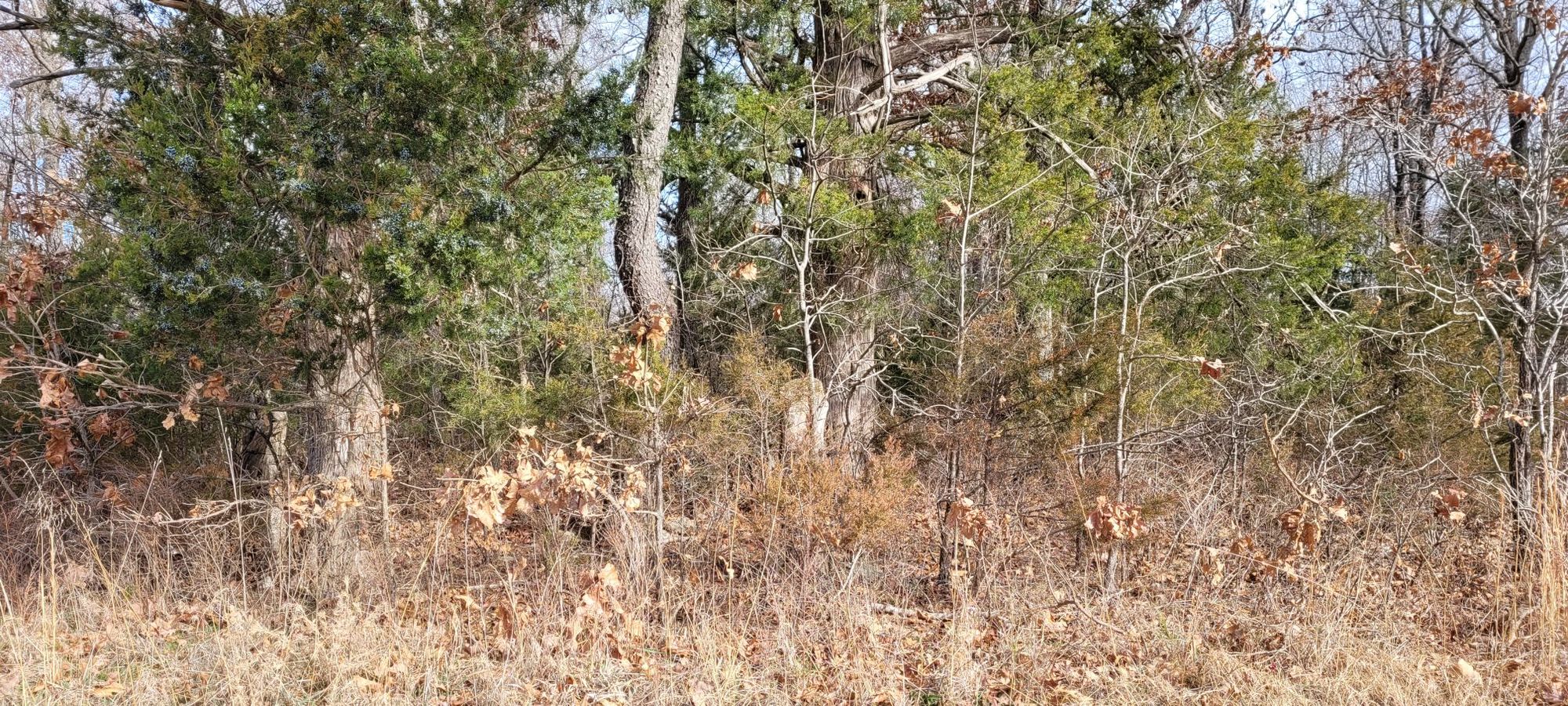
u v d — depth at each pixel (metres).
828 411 8.50
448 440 9.79
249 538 7.86
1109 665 5.78
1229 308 10.71
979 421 7.25
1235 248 10.44
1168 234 9.76
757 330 10.94
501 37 7.26
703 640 5.82
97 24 7.30
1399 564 7.46
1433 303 9.26
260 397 7.62
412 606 6.62
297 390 7.41
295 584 7.17
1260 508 7.95
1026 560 7.64
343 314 6.94
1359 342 9.52
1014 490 7.71
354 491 7.64
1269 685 5.27
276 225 6.83
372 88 6.64
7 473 8.52
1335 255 11.06
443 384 9.73
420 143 6.73
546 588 6.52
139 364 7.88
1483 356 8.44
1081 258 9.77
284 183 6.41
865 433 8.23
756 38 11.85
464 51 7.00
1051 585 6.75
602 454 7.34
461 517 7.38
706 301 11.45
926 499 7.59
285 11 7.11
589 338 7.68
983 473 7.36
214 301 6.52
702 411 7.01
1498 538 6.98
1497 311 8.20
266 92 6.77
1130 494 7.29
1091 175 10.70
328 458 7.67
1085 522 6.61
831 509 7.03
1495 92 10.72
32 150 10.77
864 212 10.25
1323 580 6.71
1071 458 7.33
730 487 7.67
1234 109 11.75
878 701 5.26
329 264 7.12
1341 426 8.40
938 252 10.54
